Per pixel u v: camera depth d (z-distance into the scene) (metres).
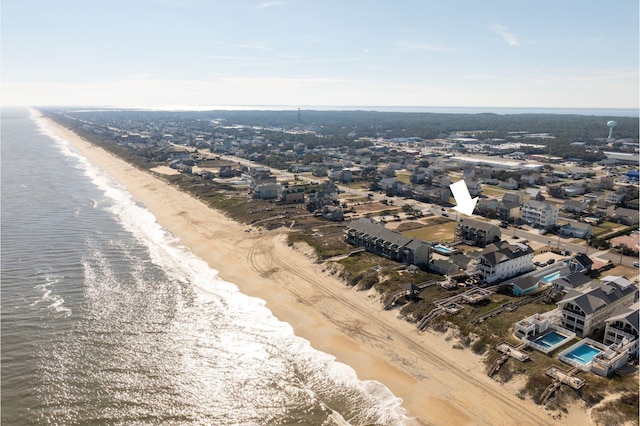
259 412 58.41
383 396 61.50
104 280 96.81
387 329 77.81
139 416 56.91
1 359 66.88
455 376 64.94
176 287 95.00
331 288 94.56
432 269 101.44
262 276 102.25
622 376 62.06
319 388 63.22
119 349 70.81
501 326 75.00
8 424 54.56
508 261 95.88
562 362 65.25
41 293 89.12
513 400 59.50
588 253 115.44
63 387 61.41
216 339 75.12
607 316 76.56
